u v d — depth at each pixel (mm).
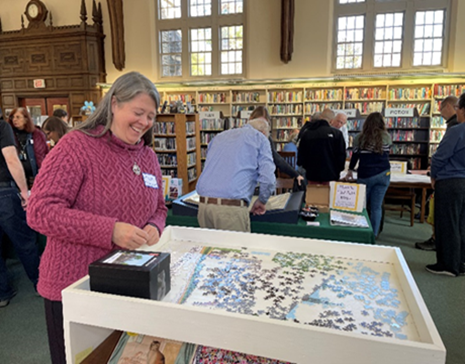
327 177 4023
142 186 1208
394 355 693
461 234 3201
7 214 2541
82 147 1073
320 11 7816
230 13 8547
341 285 1059
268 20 8148
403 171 5043
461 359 2092
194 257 1262
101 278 896
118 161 1136
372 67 7910
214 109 8617
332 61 8094
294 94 7969
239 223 2221
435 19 7441
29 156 3066
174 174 5238
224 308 924
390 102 7453
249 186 2268
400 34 7695
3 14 9500
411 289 945
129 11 8945
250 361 891
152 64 9023
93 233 989
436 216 3232
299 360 747
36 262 2791
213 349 927
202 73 9047
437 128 7098
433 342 696
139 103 1058
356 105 7570
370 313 913
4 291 2715
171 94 8883
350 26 7945
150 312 830
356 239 2221
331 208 2664
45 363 2064
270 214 2361
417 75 7016
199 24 8789
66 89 9094
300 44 8023
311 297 986
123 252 995
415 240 4316
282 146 8078
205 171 2354
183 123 4723
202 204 2309
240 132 2303
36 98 9555
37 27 9055
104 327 929
